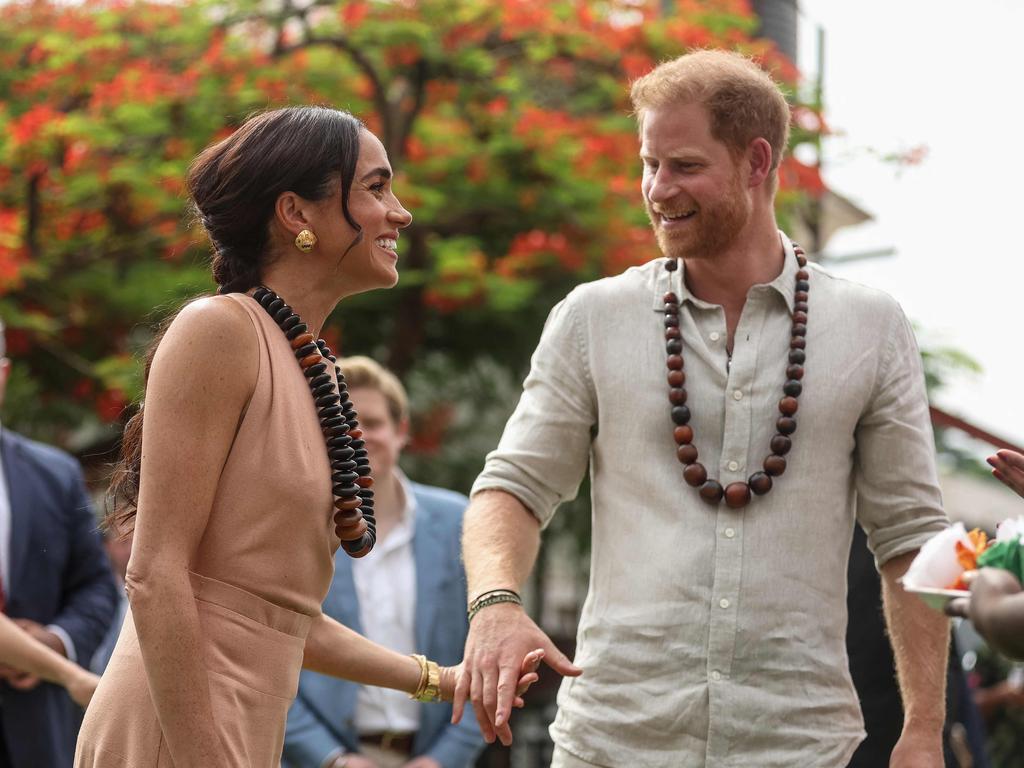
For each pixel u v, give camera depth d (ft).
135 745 11.16
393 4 42.16
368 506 12.11
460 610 20.38
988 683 29.45
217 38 42.70
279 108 12.26
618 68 44.21
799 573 13.69
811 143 42.83
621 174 42.42
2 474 20.16
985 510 53.42
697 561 13.65
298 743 18.89
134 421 12.29
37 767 19.03
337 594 19.48
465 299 41.34
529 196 42.75
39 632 19.65
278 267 12.05
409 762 19.44
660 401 14.07
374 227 12.04
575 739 13.93
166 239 41.78
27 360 42.42
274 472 11.41
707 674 13.51
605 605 14.06
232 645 11.24
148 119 40.37
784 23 46.21
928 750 13.76
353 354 43.60
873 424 14.15
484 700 13.41
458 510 20.93
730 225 13.89
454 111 45.19
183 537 11.07
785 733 13.46
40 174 40.83
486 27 43.57
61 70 41.60
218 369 11.23
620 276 14.74
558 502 14.89
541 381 14.70
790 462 13.85
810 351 14.03
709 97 13.83
